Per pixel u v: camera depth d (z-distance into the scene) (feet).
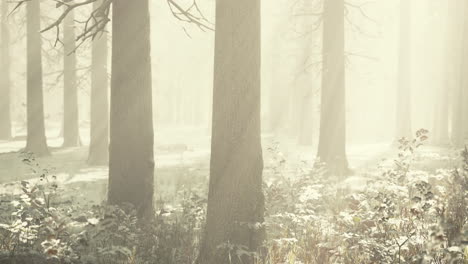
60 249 15.88
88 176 50.70
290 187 28.04
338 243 18.86
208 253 18.71
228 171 18.70
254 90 18.89
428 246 13.12
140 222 24.30
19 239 18.54
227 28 18.61
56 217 18.02
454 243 13.89
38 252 17.47
